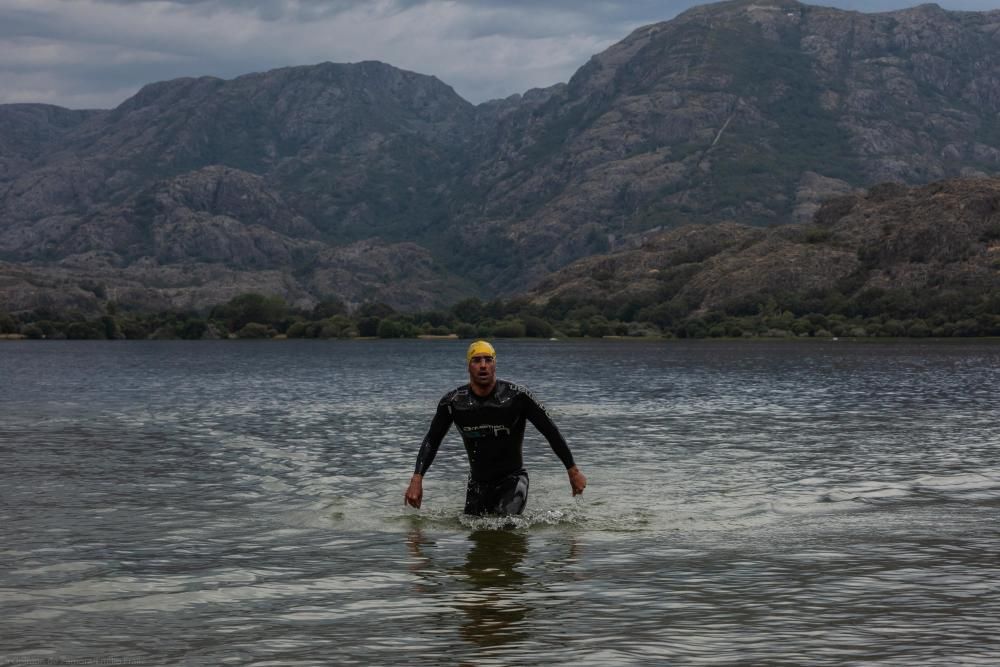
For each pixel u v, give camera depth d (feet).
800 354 385.29
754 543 40.68
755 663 24.73
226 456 75.82
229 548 40.45
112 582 34.32
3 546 41.01
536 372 250.16
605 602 30.99
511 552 39.17
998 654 25.23
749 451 76.23
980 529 43.37
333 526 45.60
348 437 91.30
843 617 28.99
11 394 167.53
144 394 166.50
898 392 153.69
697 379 204.33
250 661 25.30
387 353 492.13
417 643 26.71
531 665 24.73
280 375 247.91
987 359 314.14
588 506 50.52
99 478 63.21
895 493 54.29
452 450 78.89
